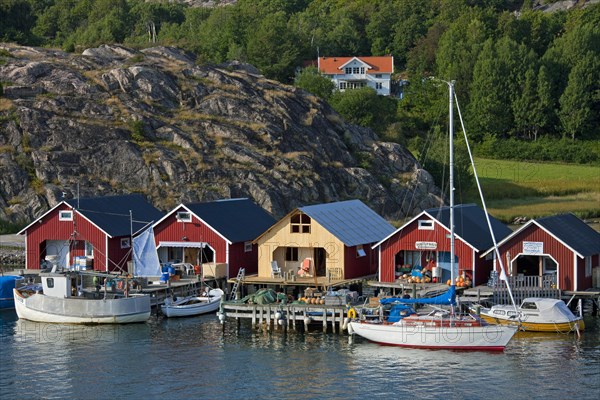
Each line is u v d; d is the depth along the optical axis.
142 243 91.62
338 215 95.81
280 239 92.69
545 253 84.06
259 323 81.38
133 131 153.88
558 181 193.50
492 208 166.25
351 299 81.50
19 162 143.12
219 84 173.38
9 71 162.88
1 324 84.06
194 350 74.25
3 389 64.88
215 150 155.00
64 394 63.81
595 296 81.50
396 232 90.00
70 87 160.88
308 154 160.25
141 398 62.84
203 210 97.50
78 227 99.81
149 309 84.56
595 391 62.81
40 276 88.19
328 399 62.06
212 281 93.88
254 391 63.88
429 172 178.38
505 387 63.91
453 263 79.94
